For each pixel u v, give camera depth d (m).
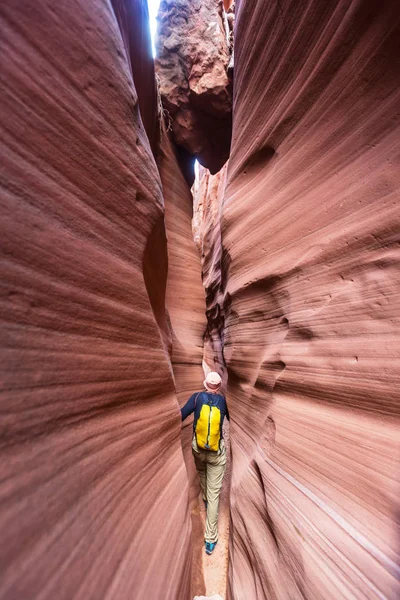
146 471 1.48
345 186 1.73
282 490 1.75
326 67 1.84
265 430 2.22
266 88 2.55
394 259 1.37
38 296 0.89
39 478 0.81
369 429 1.35
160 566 1.34
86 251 1.15
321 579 1.28
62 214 1.04
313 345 1.79
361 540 1.21
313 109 2.01
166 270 2.88
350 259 1.63
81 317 1.09
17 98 0.89
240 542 2.34
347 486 1.36
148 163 1.74
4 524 0.68
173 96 5.98
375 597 1.07
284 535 1.60
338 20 1.69
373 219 1.50
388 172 1.46
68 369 0.99
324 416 1.62
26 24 0.94
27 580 0.71
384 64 1.48
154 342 1.74
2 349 0.75
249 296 2.83
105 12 1.36
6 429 0.73
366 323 1.46
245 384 2.93
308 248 1.98
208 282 7.18
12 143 0.86
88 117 1.20
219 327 5.96
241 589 2.10
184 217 6.80
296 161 2.20
